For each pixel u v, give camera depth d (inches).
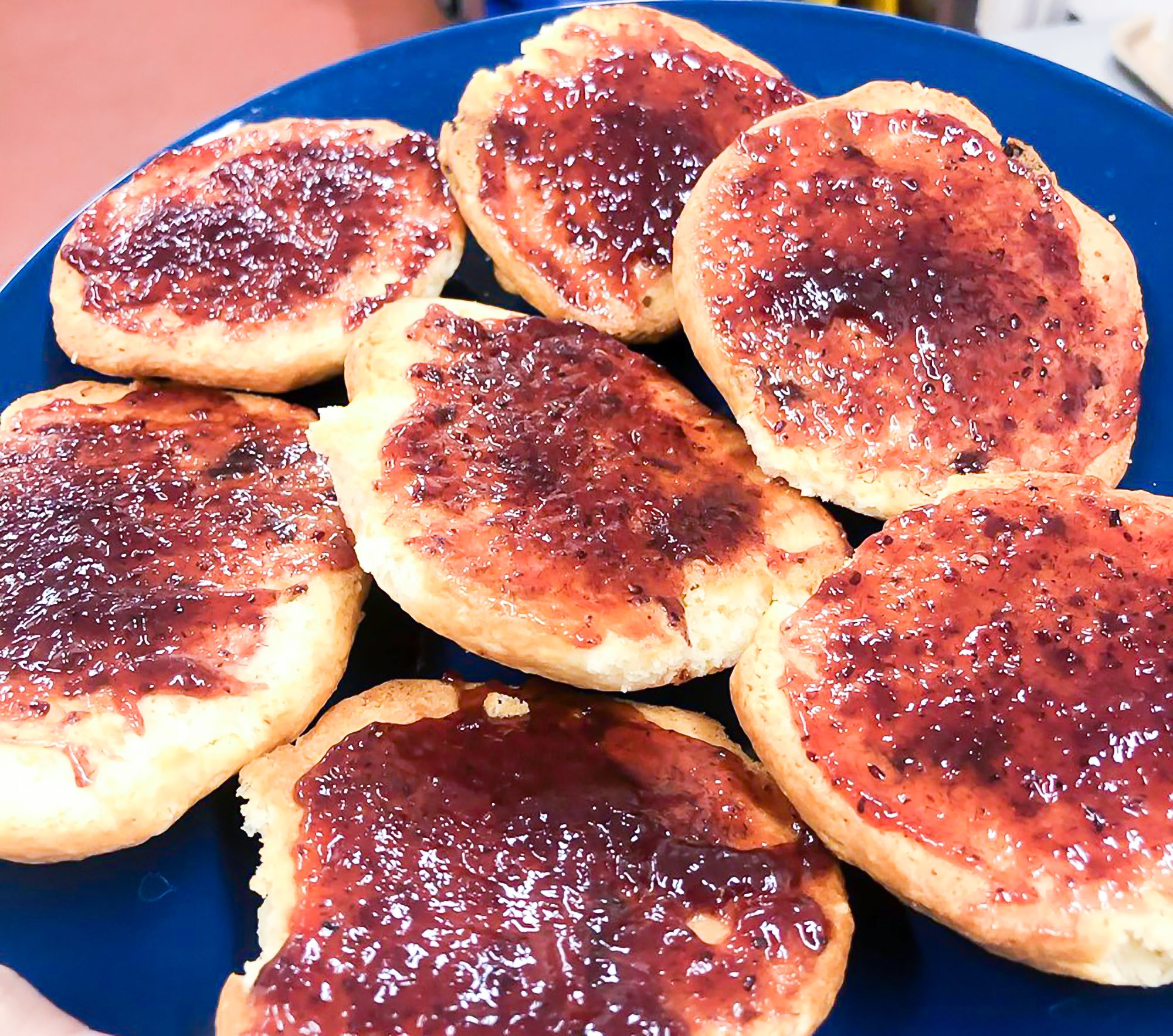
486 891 7.2
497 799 7.6
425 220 9.8
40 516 8.5
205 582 8.3
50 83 15.2
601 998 6.8
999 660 7.3
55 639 7.9
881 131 9.0
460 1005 6.8
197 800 7.9
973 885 6.9
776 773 7.4
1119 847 6.9
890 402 8.4
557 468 8.2
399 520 7.9
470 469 8.1
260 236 9.6
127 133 14.6
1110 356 8.7
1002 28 14.1
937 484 8.3
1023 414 8.4
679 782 7.7
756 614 8.0
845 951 7.2
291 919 7.3
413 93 10.6
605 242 9.3
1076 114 9.9
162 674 7.9
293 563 8.4
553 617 7.7
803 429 8.4
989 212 8.8
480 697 8.1
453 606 7.7
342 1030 6.8
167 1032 7.4
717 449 8.6
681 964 7.0
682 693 8.3
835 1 14.3
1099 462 8.5
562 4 13.7
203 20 15.8
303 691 8.1
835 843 7.2
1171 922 6.8
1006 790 7.0
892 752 7.2
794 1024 6.9
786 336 8.5
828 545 8.3
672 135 9.4
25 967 7.6
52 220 13.8
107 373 9.5
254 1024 6.9
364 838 7.4
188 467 8.9
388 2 16.2
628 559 7.9
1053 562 7.7
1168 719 7.1
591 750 7.8
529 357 8.8
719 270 8.7
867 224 8.7
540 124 9.5
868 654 7.5
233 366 9.4
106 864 7.9
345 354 9.4
